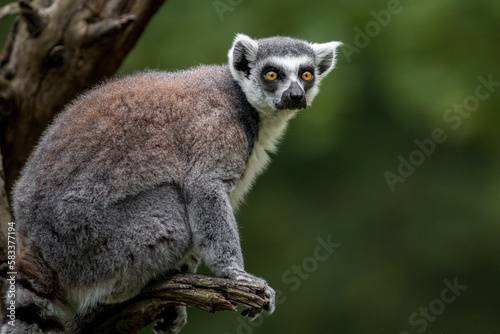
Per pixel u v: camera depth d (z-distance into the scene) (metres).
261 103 8.79
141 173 7.73
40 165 7.77
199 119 8.03
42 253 7.56
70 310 7.84
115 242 7.65
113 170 7.68
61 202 7.57
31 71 9.60
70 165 7.65
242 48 8.87
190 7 15.71
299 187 16.95
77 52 9.65
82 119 7.86
